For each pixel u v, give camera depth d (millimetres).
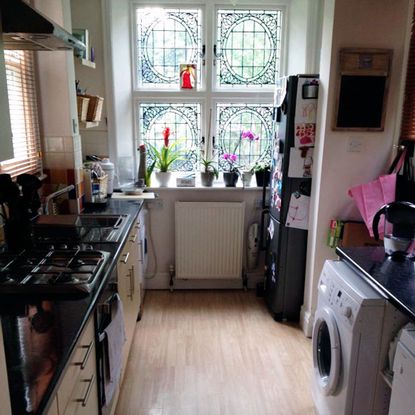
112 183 3291
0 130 1050
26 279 1590
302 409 2230
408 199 2455
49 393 958
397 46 2535
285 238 2984
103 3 3182
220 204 3430
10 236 1927
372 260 1960
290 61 3488
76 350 1242
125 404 2238
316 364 2135
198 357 2674
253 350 2764
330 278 1999
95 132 3420
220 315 3232
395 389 1501
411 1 2461
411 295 1586
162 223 3562
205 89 3576
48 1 2475
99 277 1644
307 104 2740
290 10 3434
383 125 2627
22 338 1196
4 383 772
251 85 3627
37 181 1992
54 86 2602
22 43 1838
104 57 3279
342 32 2484
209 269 3578
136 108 3611
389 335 1691
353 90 2559
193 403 2260
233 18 3484
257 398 2309
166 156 3527
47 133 2666
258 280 3682
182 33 3518
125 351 2307
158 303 3424
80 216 2598
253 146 3738
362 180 2705
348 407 1768
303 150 2809
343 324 1786
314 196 2799
